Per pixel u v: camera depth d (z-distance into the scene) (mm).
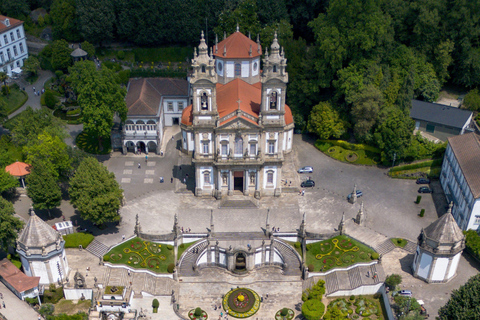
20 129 131750
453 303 91062
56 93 170250
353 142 152625
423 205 130625
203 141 124875
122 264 110625
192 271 113562
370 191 135375
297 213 126312
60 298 105625
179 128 162500
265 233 119688
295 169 143500
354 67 149875
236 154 126312
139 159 146625
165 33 183250
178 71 180250
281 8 176125
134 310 102688
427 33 161750
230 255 112125
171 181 137500
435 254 104125
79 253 113750
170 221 123125
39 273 105125
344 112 153250
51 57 178875
